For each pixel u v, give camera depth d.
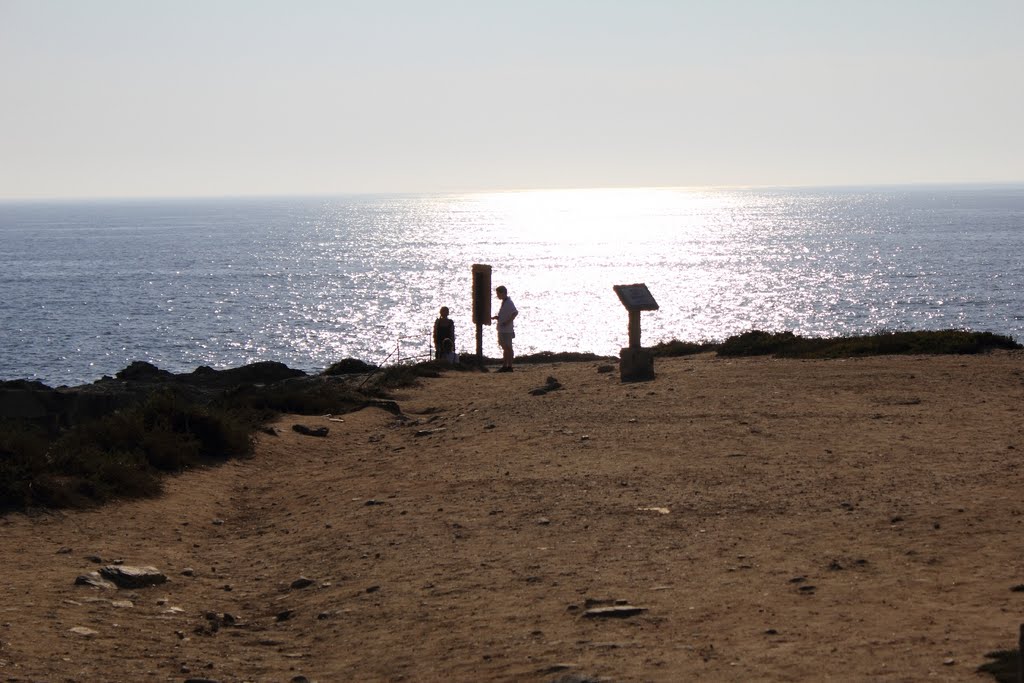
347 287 149.50
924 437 14.77
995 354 26.36
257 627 8.82
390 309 122.88
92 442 15.58
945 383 20.45
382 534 11.25
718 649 6.80
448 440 17.41
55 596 9.32
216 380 31.58
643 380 23.20
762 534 9.93
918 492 11.24
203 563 11.06
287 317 116.31
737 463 13.52
